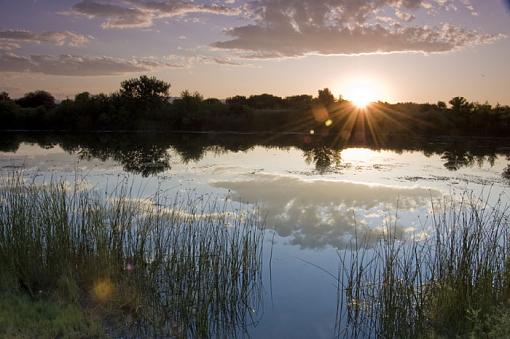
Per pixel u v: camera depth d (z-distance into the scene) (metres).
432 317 7.44
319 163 26.42
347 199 16.36
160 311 7.65
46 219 9.02
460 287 7.39
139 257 9.02
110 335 6.77
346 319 7.82
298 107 61.19
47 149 34.56
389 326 7.20
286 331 7.43
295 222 13.16
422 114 51.81
